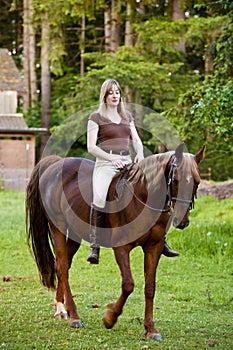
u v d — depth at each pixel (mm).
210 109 12961
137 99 27766
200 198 21141
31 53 44781
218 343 7285
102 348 6969
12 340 7258
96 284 11180
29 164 36344
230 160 32031
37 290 10586
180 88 27984
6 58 42281
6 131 35875
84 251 14656
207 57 20250
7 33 50312
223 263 13125
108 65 27891
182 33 27422
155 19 28016
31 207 8570
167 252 7828
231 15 15234
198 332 7820
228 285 11258
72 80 43531
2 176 35531
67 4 27547
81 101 29984
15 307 9117
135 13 28812
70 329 7816
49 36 33594
